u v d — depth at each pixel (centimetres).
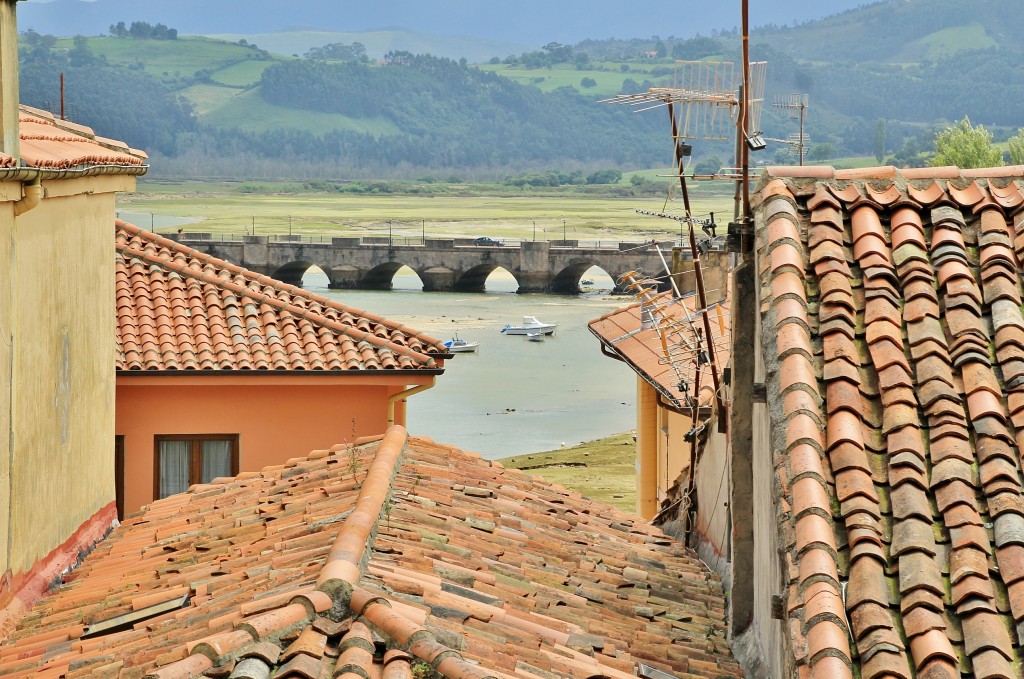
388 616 1034
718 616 1580
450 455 2002
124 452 2677
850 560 932
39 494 1748
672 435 3306
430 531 1483
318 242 19325
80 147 1984
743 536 1480
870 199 1277
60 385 1861
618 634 1365
